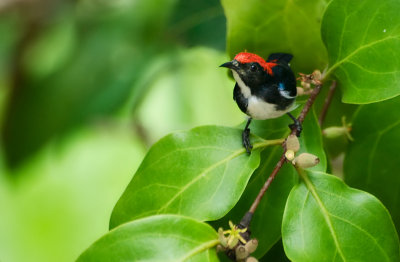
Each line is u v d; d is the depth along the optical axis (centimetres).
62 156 434
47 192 454
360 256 338
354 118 347
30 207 451
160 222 338
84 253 338
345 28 343
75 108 383
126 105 396
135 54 379
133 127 411
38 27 398
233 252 338
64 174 451
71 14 386
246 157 341
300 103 346
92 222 460
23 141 390
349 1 343
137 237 338
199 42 367
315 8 347
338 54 343
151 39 377
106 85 381
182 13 367
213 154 342
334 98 349
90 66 381
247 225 338
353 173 347
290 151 340
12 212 455
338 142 349
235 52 349
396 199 346
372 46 342
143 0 375
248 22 348
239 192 340
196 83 396
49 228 461
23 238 451
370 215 339
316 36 348
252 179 344
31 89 387
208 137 342
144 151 407
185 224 338
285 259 346
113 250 338
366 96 342
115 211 341
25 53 398
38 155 395
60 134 386
